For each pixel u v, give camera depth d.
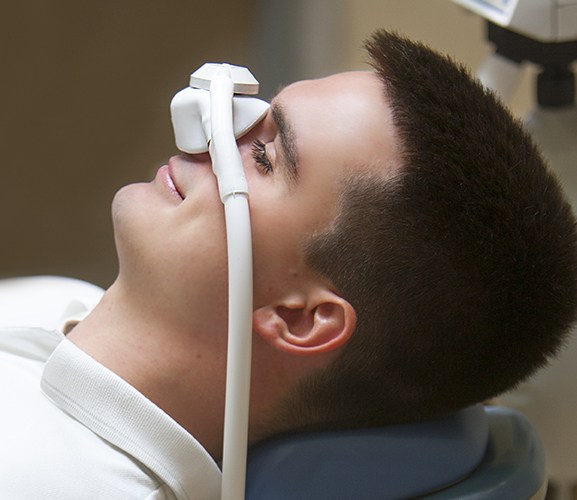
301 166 1.13
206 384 1.16
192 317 1.14
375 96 1.17
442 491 1.14
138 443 1.10
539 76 1.49
